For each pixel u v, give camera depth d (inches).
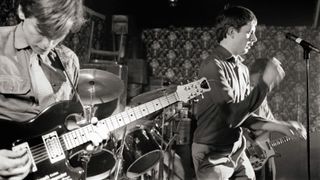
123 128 114.2
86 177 76.9
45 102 66.8
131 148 115.3
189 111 165.6
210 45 223.9
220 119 93.4
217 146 94.3
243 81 99.2
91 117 77.9
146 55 229.0
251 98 91.0
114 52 188.7
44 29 61.6
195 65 224.5
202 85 86.2
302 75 214.7
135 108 77.8
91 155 74.6
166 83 188.7
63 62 72.2
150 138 118.0
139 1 228.7
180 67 225.6
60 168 65.5
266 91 91.1
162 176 139.3
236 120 93.3
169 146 144.6
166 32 228.1
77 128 69.4
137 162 121.1
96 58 196.5
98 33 203.6
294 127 99.7
